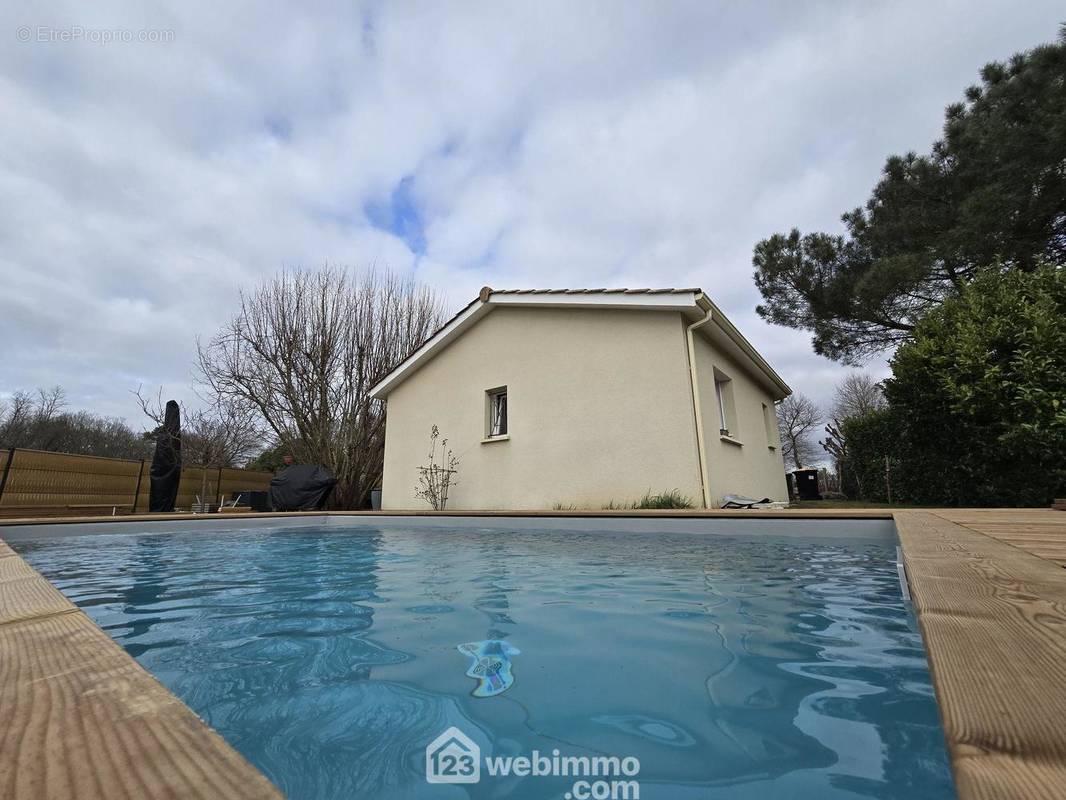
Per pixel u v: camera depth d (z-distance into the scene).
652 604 2.28
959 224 8.73
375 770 1.03
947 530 2.65
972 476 5.99
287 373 12.75
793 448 30.70
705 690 1.35
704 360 7.60
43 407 24.67
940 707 0.63
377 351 13.57
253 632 2.02
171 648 1.82
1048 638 0.88
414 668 1.57
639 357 7.27
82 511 9.35
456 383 9.30
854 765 0.98
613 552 3.89
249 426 14.27
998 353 5.72
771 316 12.30
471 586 2.81
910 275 9.20
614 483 7.17
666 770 0.99
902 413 6.70
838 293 10.89
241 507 11.77
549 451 7.84
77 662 0.79
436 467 9.07
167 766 0.50
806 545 3.97
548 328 8.19
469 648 1.75
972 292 6.31
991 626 0.95
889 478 8.65
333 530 6.69
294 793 0.97
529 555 3.91
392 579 3.10
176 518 6.41
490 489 8.47
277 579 3.18
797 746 1.06
